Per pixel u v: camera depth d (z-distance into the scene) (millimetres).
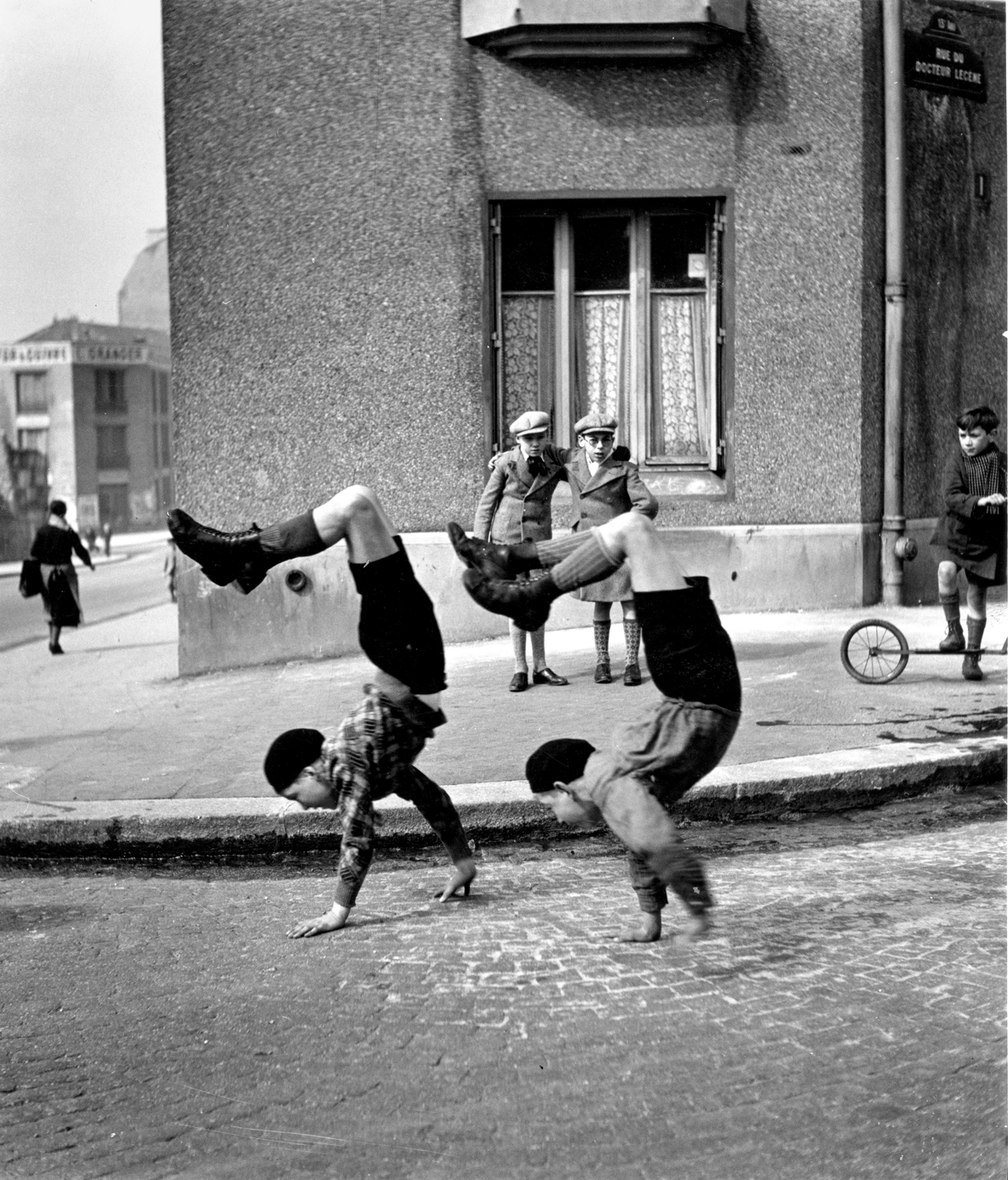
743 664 9828
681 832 6934
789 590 11891
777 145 11648
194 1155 3766
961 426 8914
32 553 16828
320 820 6965
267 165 11547
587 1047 4316
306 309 11617
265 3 11414
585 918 5578
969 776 7543
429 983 4895
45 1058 4418
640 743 4797
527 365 11906
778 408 11836
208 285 11656
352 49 11422
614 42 11156
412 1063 4254
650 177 11586
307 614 11734
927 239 12398
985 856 6355
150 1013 4758
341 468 11688
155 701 10602
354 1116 3939
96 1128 3943
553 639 11398
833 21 11586
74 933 5711
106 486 86250
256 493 11750
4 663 16219
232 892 6289
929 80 12234
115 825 7000
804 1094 3967
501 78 11461
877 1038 4309
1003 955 4969
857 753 7551
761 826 7023
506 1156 3691
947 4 12391
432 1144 3768
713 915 5547
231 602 11742
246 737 8906
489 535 9344
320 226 11555
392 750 5508
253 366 11680
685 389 11992
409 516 11688
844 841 6699
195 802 7230
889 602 12062
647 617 4781
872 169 11805
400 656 5391
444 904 5848
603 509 9180
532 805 6926
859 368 11852
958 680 9305
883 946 5102
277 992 4883
